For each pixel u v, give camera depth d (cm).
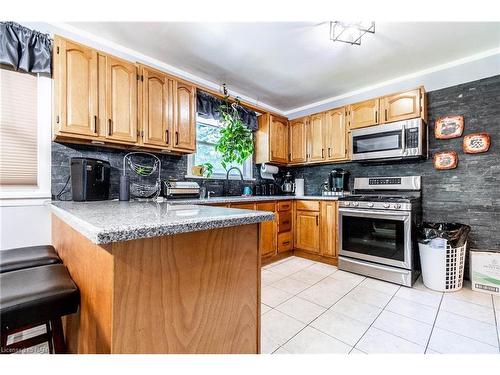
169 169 280
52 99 199
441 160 266
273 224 318
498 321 173
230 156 320
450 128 261
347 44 230
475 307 194
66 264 131
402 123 268
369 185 315
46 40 189
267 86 325
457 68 260
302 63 265
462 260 229
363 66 272
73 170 191
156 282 77
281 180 425
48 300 77
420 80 284
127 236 63
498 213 236
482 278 223
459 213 256
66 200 204
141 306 73
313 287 238
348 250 283
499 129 236
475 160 248
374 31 197
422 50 240
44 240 194
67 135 185
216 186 329
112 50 231
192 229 76
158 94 235
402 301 206
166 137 240
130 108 215
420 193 278
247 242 107
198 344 88
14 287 80
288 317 181
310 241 331
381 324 171
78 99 188
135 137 217
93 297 83
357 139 305
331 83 316
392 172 307
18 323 71
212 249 93
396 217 246
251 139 359
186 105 259
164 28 210
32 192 191
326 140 344
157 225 69
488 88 242
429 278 233
